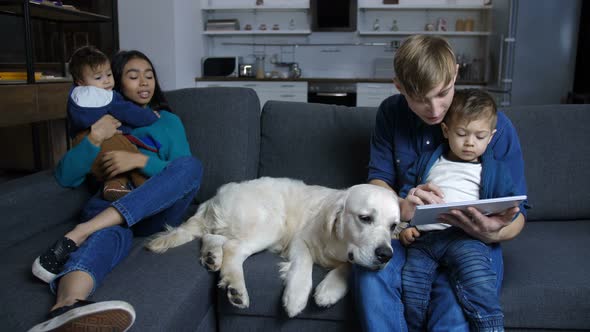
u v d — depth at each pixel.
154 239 1.56
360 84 5.46
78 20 3.98
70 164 1.71
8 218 1.56
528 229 1.79
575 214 1.87
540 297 1.30
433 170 1.47
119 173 1.69
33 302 1.17
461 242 1.31
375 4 5.88
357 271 1.30
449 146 1.50
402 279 1.34
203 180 2.01
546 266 1.42
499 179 1.36
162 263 1.43
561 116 1.91
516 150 1.46
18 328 1.08
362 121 1.98
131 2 5.04
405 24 5.94
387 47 5.97
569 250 1.54
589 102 3.83
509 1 4.24
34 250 1.52
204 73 5.83
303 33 5.94
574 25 4.11
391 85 5.41
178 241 1.58
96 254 1.29
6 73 3.33
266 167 2.06
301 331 1.41
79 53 1.81
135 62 1.88
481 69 5.60
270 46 6.15
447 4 5.75
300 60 6.15
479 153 1.38
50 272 1.25
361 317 1.27
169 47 5.05
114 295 1.22
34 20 4.12
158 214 1.67
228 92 2.07
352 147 1.96
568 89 4.20
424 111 1.37
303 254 1.42
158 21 5.03
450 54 1.33
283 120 2.05
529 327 1.32
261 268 1.43
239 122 2.03
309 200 1.61
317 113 2.05
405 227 1.48
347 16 5.83
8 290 1.23
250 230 1.54
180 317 1.20
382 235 1.27
